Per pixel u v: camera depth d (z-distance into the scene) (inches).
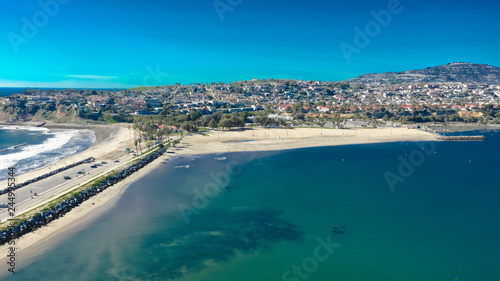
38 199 3545.8
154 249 2618.1
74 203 3523.6
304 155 6486.2
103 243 2709.2
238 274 2268.7
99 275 2255.2
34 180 4323.3
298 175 4837.6
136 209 3457.2
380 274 2251.5
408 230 2930.6
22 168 5428.2
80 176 4537.4
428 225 3034.0
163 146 6894.7
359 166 5492.1
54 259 2456.9
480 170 5270.7
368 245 2652.6
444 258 2448.3
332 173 4977.9
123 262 2425.0
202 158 6097.4
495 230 2925.7
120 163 5319.9
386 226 3014.3
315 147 7440.9
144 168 5265.8
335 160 6003.9
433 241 2719.0
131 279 2213.3
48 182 4271.7
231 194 3939.5
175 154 6437.0
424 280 2181.3
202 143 7613.2
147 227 3016.7
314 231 2920.8
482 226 3011.8
